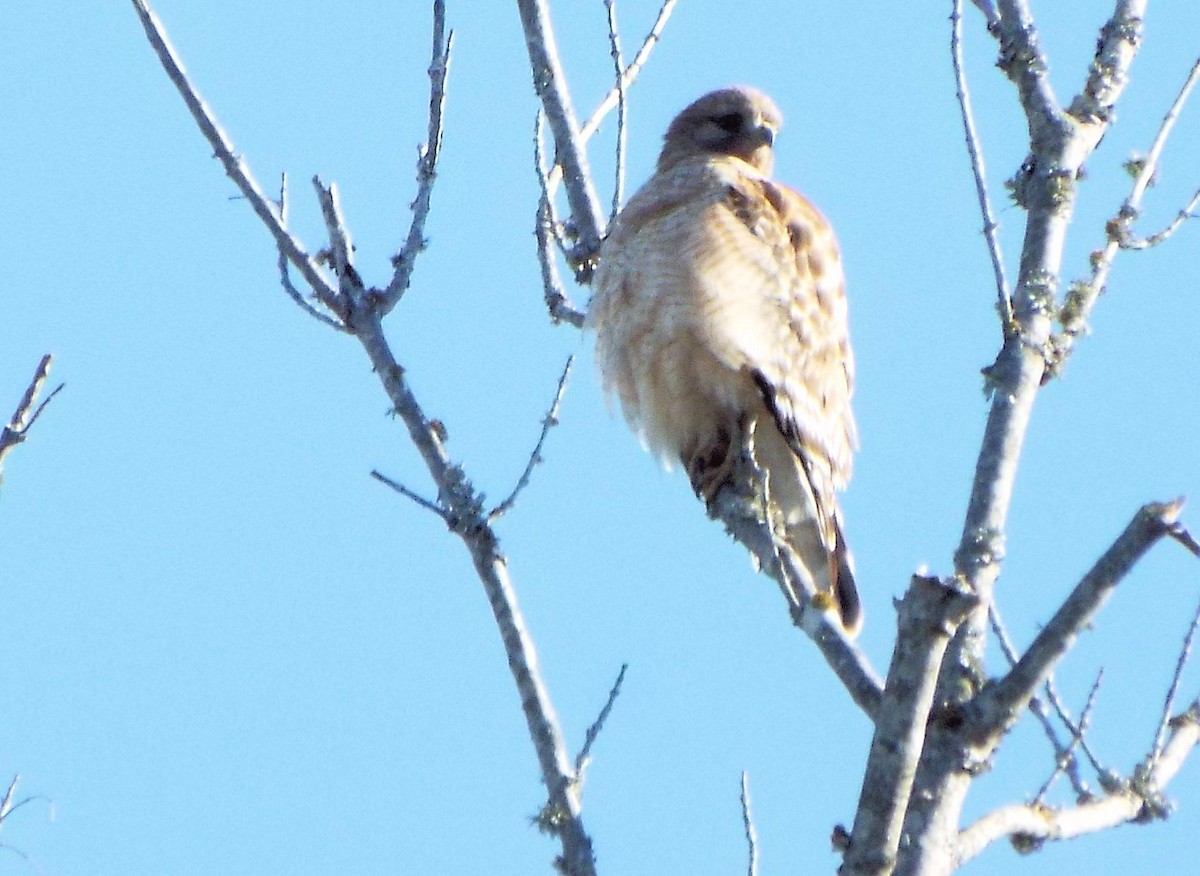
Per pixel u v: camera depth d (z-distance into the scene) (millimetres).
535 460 8891
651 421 12008
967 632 6918
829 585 11906
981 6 9070
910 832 6594
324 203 9492
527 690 8320
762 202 12258
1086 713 7863
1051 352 8039
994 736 6699
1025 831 7156
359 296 9344
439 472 8906
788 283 12109
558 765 8023
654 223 11992
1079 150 8680
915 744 6277
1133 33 9195
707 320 11688
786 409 11852
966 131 7887
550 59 11961
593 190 12094
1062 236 8352
